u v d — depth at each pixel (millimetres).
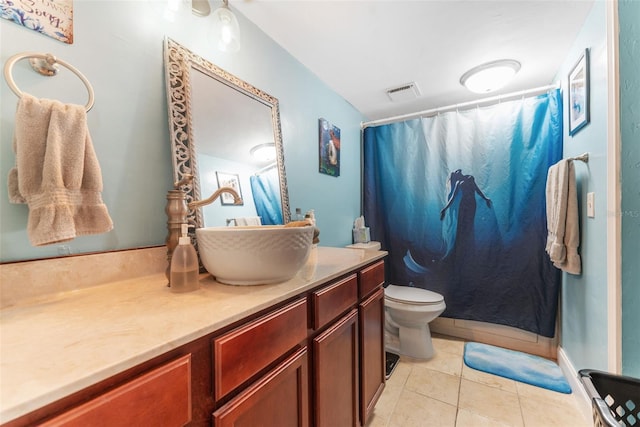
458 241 2105
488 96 2123
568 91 1598
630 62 1019
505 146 1960
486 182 2018
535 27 1358
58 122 595
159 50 920
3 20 621
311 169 1729
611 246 1065
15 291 604
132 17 851
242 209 1147
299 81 1620
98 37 772
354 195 2354
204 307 587
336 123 2043
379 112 2455
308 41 1445
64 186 592
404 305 1846
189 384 470
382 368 1360
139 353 399
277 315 667
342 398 966
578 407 1365
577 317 1467
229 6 1177
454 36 1423
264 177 1279
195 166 973
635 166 1016
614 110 1048
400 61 1643
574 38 1436
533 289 1873
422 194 2242
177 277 684
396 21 1307
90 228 641
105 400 362
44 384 326
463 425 1266
